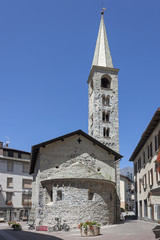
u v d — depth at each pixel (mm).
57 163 36906
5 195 59812
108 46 62094
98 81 56344
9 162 62250
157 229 20328
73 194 31812
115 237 22594
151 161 37688
